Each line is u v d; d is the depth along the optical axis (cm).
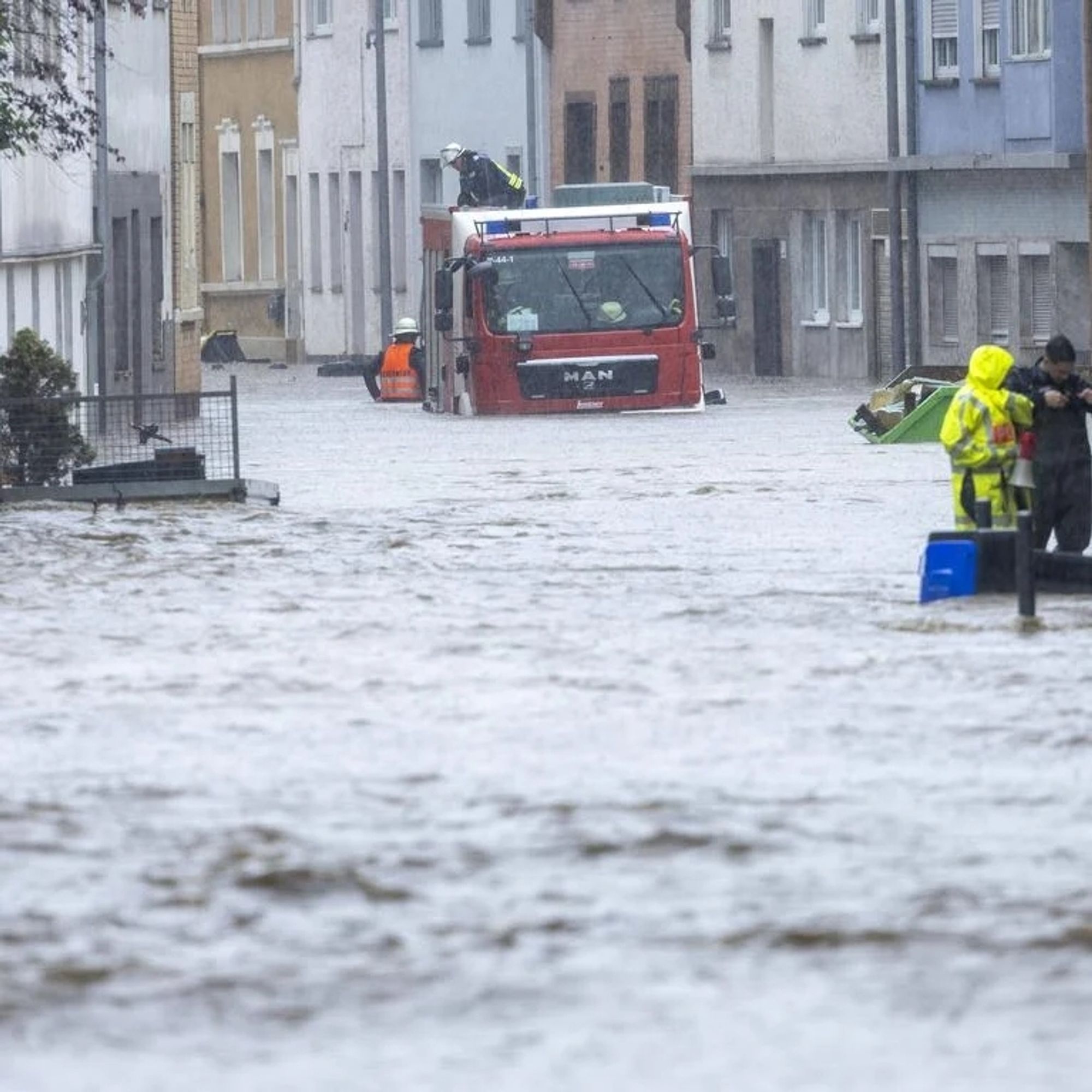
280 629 5431
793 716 4206
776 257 19638
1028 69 16388
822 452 10825
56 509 8419
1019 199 16825
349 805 3531
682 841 3281
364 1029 2538
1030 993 2622
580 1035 2509
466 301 14475
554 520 7862
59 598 6022
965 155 16975
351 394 19100
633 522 7769
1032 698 4347
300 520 7988
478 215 14525
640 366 14350
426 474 9900
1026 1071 2372
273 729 4162
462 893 3044
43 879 3136
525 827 3375
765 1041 2483
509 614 5628
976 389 6419
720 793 3575
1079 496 6562
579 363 14350
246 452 11544
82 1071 2417
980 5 16962
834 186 18825
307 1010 2606
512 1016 2573
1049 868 3114
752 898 2995
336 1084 2370
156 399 8775
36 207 13462
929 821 3375
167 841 3322
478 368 14425
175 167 17725
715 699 4397
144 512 8350
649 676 4672
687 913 2936
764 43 19562
